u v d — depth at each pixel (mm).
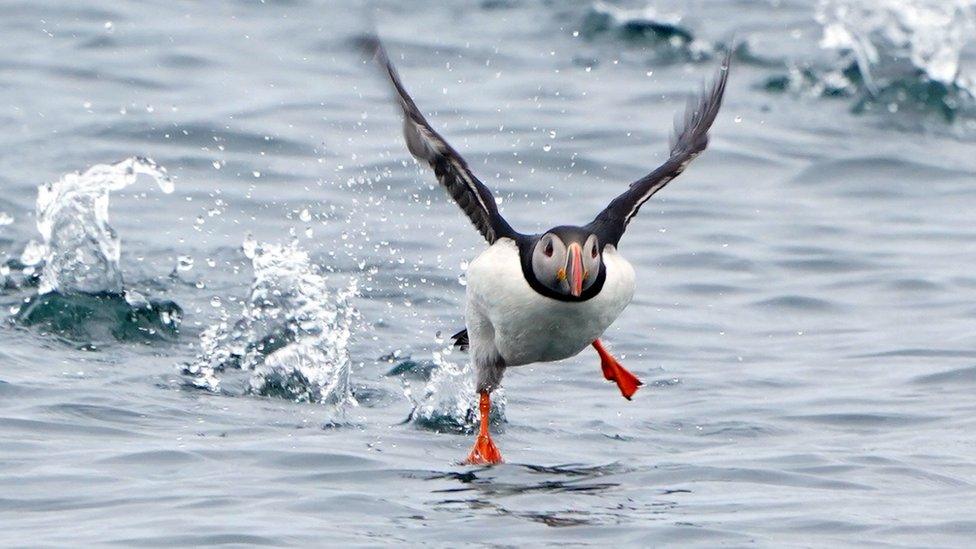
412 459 9820
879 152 21047
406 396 11812
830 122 22578
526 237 9773
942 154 21359
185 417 10703
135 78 22844
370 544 7855
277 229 16719
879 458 9891
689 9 28922
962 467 9695
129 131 20047
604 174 19391
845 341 13766
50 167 18391
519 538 8023
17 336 12688
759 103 23359
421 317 14125
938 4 25609
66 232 14266
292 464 9492
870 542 8031
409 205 17859
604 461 9945
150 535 7910
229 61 24234
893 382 12297
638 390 12219
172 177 18406
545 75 24188
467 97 22625
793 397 11883
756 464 9758
